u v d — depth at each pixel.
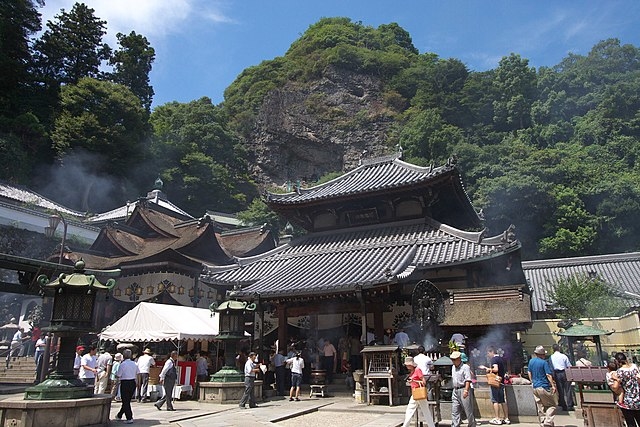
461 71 104.69
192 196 75.25
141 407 17.36
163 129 83.00
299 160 103.44
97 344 23.97
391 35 131.50
